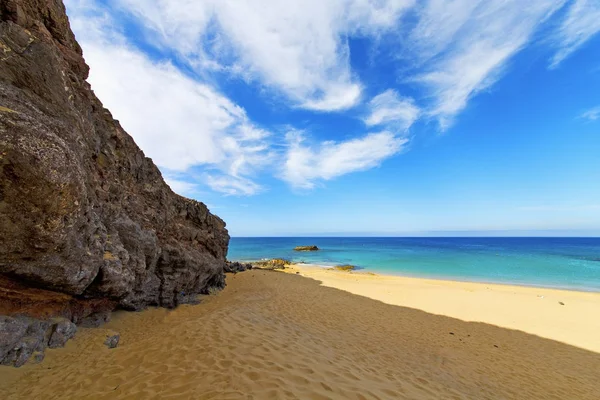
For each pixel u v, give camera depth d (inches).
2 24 186.4
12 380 159.2
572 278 1054.4
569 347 401.7
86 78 320.8
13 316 187.0
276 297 551.2
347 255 2066.9
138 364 186.7
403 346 349.4
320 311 472.4
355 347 302.4
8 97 166.2
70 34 315.0
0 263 164.4
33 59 194.7
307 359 214.7
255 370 178.2
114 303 299.6
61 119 213.0
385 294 705.6
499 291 781.9
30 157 157.6
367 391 177.0
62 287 208.8
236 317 304.7
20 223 162.6
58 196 175.6
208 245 546.9
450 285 882.8
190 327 250.1
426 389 218.1
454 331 445.4
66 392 154.2
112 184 306.3
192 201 546.6
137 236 321.4
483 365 324.5
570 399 263.0
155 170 424.5
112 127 333.7
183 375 168.9
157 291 373.1
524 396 258.2
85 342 222.2
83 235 218.8
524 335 445.1
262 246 3356.3
